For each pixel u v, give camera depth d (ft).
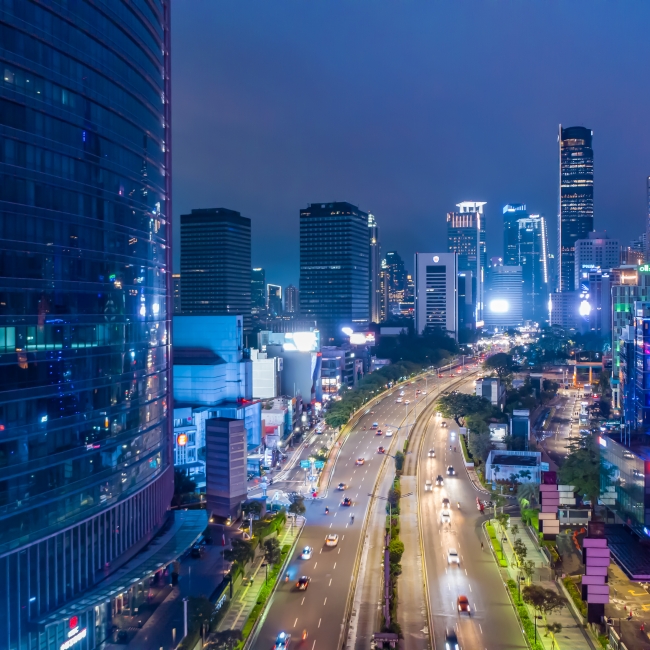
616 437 590.14
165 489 492.54
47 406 347.97
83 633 367.04
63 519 357.20
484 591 473.26
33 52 339.16
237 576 483.92
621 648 380.99
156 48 474.90
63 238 361.30
